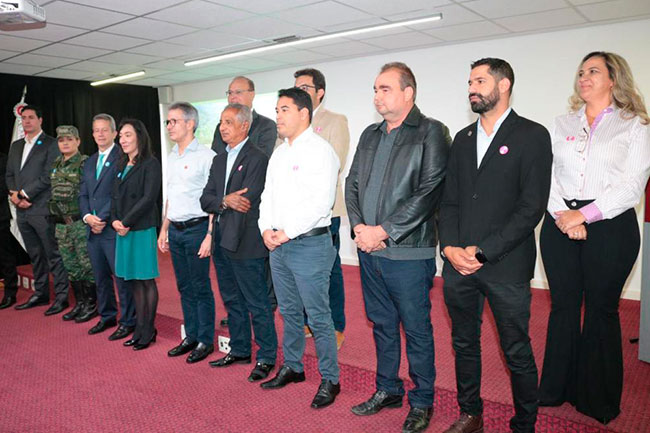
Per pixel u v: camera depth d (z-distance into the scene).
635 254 2.00
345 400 2.55
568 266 2.09
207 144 7.86
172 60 6.07
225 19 4.34
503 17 4.34
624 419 2.03
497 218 1.85
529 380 1.91
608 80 2.00
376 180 2.20
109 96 7.70
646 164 1.94
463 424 2.07
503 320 1.89
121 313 3.64
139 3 3.83
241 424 2.35
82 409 2.57
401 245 2.09
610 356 1.98
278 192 2.42
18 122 6.71
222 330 3.34
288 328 2.65
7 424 2.43
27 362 3.23
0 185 4.66
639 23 4.41
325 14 4.23
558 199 2.12
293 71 6.70
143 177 3.22
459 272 1.94
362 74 6.07
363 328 3.38
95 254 3.67
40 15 3.10
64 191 3.90
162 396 2.68
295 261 2.38
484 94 1.83
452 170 2.02
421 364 2.18
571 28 4.70
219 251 2.82
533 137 1.80
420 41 5.25
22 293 5.20
